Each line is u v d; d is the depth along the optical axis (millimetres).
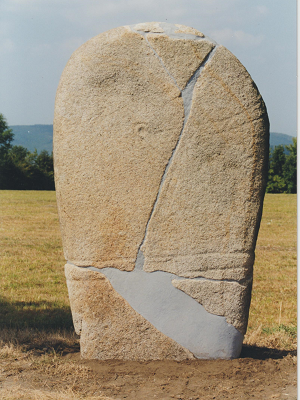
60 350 3391
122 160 3023
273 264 7895
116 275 3082
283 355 3350
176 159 3021
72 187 3059
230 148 3016
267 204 18594
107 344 3102
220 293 3080
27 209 15469
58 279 6578
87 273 3086
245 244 3064
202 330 3092
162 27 3047
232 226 3053
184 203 3037
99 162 3029
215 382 2783
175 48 3004
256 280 6746
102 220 3057
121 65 3004
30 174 33906
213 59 3012
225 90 3000
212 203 3037
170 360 3084
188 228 3049
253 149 3012
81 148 3031
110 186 3037
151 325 3080
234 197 3041
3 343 3500
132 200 3041
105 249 3068
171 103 3008
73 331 4031
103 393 2633
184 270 3062
